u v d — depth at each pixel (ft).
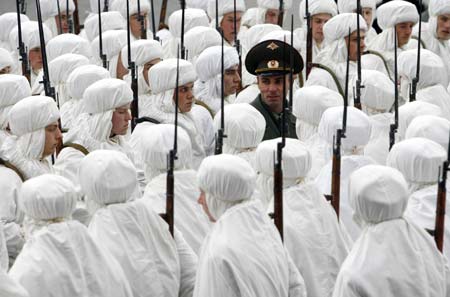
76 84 80.79
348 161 65.82
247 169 52.06
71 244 50.47
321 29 103.91
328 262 56.34
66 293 49.67
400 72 90.74
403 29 102.63
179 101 79.51
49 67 89.81
